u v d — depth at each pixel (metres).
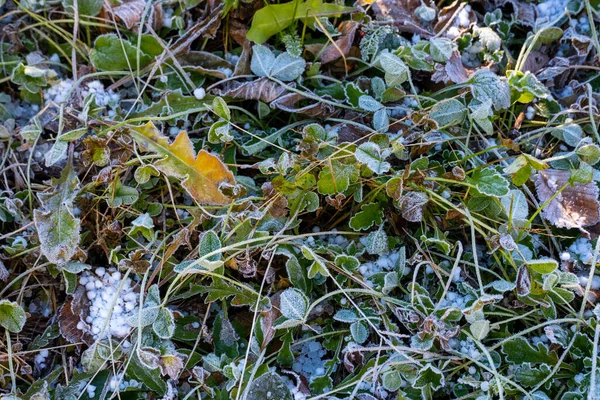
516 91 0.81
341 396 0.77
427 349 0.75
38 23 0.85
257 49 0.82
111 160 0.80
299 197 0.79
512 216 0.79
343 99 0.83
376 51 0.83
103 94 0.83
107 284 0.78
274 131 0.82
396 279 0.78
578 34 0.84
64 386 0.77
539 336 0.79
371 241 0.79
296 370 0.78
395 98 0.82
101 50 0.83
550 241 0.80
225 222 0.77
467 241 0.81
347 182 0.78
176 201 0.82
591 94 0.81
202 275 0.78
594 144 0.79
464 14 0.84
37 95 0.85
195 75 0.84
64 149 0.78
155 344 0.77
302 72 0.83
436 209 0.80
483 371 0.77
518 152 0.82
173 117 0.79
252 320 0.79
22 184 0.82
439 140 0.79
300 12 0.83
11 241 0.81
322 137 0.78
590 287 0.78
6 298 0.79
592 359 0.74
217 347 0.78
